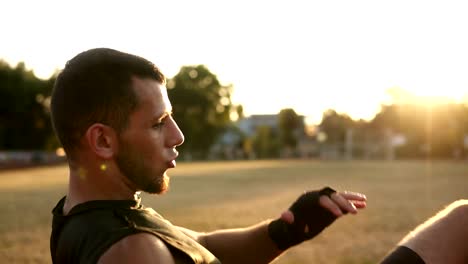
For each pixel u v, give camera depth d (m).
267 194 12.80
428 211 8.73
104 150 0.99
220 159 59.56
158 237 0.95
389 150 59.28
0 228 7.03
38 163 44.22
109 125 0.98
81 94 0.98
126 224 0.95
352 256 5.08
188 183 17.23
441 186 15.09
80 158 1.01
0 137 54.66
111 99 0.98
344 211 1.22
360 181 17.58
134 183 1.02
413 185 15.52
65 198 1.11
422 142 57.84
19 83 54.69
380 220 7.55
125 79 0.98
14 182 18.86
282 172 24.58
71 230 0.99
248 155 60.88
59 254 1.00
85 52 1.02
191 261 0.97
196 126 67.12
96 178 1.01
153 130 1.01
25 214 8.77
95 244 0.92
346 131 70.75
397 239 5.99
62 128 1.00
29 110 55.09
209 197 11.95
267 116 97.69
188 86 68.25
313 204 1.25
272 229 1.31
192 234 1.40
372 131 69.44
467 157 55.62
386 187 14.80
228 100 70.56
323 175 21.62
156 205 10.14
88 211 0.99
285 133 73.38
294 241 1.27
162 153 1.02
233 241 1.37
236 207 9.75
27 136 55.69
